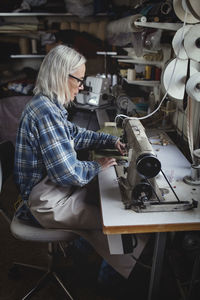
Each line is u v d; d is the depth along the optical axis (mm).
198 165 1501
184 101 1557
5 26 4066
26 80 4281
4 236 2400
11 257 2182
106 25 4109
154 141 2107
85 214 1504
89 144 1890
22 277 1987
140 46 2510
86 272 1977
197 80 1426
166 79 1595
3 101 3688
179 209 1277
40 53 4262
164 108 2480
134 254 1595
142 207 1268
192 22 1529
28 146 1443
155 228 1192
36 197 1460
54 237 1504
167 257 1841
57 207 1479
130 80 2717
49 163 1396
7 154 1685
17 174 1531
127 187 1382
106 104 3262
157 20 1937
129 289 1784
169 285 1765
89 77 3230
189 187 1473
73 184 1440
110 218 1221
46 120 1385
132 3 3346
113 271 1795
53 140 1379
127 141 1603
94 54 4164
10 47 4262
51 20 4445
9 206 2795
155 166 1229
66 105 1662
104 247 1567
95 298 1797
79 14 4008
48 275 1819
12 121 3672
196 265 1428
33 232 1509
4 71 4293
